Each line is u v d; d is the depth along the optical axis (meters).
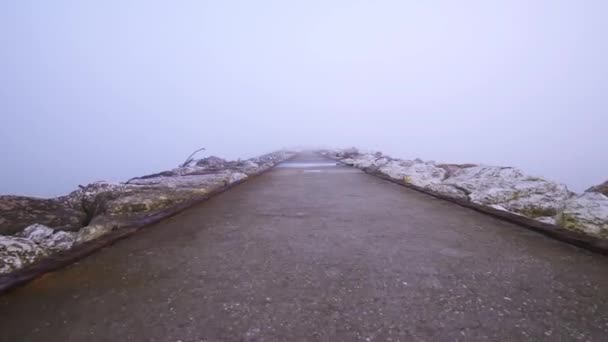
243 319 1.56
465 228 3.40
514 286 1.91
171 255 2.59
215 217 4.10
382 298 1.77
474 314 1.58
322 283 1.98
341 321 1.53
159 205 4.79
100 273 2.21
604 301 1.71
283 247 2.76
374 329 1.46
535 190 5.09
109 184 6.63
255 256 2.53
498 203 4.85
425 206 4.75
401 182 7.59
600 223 2.89
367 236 3.10
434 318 1.55
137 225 3.48
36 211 4.95
